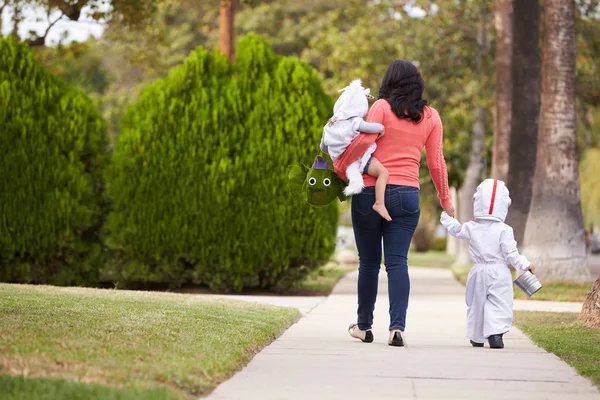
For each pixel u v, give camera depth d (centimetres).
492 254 1135
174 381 750
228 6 3212
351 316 1559
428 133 1111
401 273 1103
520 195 3194
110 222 2183
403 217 1095
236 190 2159
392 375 876
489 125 4947
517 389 806
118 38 3744
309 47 6225
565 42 2630
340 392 781
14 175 2139
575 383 840
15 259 2166
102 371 746
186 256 2175
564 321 1505
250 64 2228
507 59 3556
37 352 811
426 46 4462
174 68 2223
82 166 2195
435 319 1557
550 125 2638
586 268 2614
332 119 1069
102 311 1191
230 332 1098
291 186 1133
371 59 4528
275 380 837
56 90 2214
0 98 2148
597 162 5841
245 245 2156
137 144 2173
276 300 1966
